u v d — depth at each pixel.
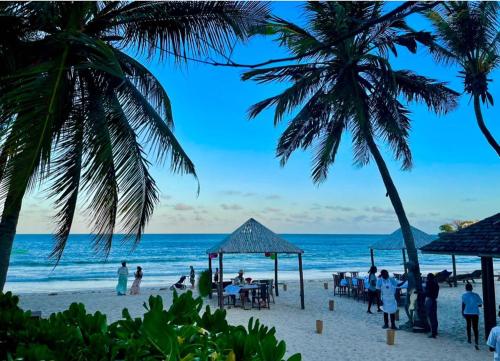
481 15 10.23
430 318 12.93
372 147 15.39
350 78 14.89
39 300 21.69
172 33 9.54
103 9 9.36
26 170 5.55
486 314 12.19
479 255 11.32
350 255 87.19
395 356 10.78
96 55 8.09
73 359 1.81
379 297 17.80
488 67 10.02
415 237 25.64
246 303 19.64
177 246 103.69
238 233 19.31
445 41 11.13
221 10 8.76
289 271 52.88
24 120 5.75
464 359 10.49
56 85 6.35
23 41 8.30
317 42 14.54
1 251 7.67
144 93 10.48
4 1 7.16
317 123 17.56
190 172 7.95
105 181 7.82
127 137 7.88
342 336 13.02
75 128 8.47
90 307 18.95
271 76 15.77
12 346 2.16
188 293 2.02
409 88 15.85
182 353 1.58
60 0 7.64
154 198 8.33
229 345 1.55
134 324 2.02
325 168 18.42
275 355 1.43
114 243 97.56
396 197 14.77
